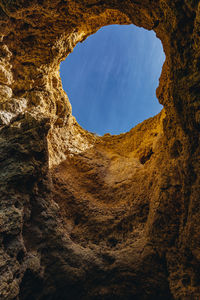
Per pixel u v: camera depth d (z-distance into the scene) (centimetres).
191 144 357
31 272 384
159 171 565
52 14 449
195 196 351
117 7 468
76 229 564
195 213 352
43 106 632
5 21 462
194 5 276
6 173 394
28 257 388
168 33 372
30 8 421
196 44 293
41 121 477
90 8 452
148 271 451
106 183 711
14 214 360
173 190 461
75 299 442
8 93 568
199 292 349
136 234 541
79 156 787
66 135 805
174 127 491
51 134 713
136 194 639
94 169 751
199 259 343
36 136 455
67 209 596
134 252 488
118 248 521
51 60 599
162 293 425
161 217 472
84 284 452
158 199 493
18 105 550
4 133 457
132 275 457
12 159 413
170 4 325
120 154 889
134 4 437
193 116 320
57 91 750
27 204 422
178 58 349
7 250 335
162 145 606
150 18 442
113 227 568
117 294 447
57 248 457
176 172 473
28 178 418
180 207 441
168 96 521
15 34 506
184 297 364
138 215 585
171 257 429
